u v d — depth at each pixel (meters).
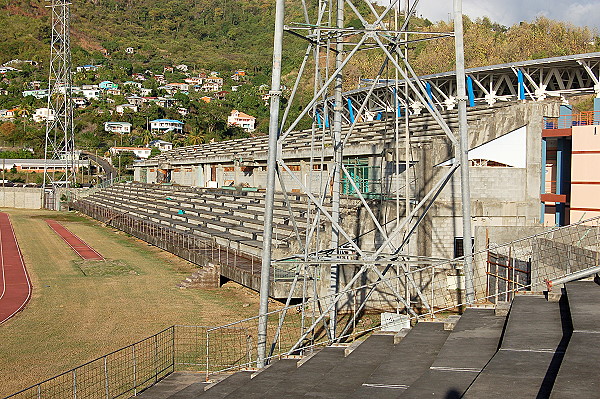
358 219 33.16
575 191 35.75
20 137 157.88
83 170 135.88
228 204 63.53
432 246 34.16
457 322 18.47
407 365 15.68
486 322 18.31
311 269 32.19
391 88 49.69
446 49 124.12
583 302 15.98
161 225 64.12
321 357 20.38
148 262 51.19
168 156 101.00
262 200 58.00
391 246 27.27
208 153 84.62
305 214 43.47
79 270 47.62
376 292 32.81
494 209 36.12
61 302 36.16
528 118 37.50
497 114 37.31
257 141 78.75
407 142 27.61
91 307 34.72
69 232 74.31
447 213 34.47
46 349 26.47
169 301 36.09
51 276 45.06
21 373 23.23
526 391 10.32
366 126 52.75
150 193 89.88
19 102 195.12
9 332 29.41
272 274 34.56
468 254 23.86
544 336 13.96
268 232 22.09
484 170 36.25
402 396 11.86
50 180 126.69
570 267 23.69
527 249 31.12
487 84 55.12
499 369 11.59
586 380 9.77
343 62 24.78
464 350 15.12
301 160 54.53
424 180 35.12
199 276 40.16
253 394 17.08
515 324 15.29
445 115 45.22
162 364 23.83
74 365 24.12
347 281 32.25
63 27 112.50
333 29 23.98
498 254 30.28
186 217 63.91
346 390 15.18
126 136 174.62
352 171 43.97
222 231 53.50
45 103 191.62
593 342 11.96
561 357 12.27
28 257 54.75
